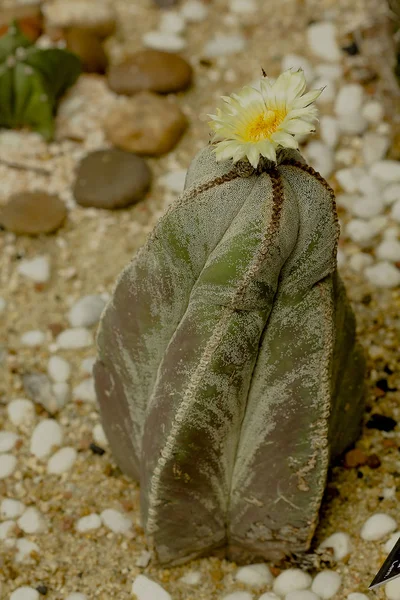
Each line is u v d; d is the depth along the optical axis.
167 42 1.21
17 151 1.15
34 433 1.03
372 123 1.16
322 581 0.96
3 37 1.14
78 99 1.18
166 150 1.14
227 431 0.92
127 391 0.95
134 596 0.97
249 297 0.89
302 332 0.90
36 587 0.98
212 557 0.98
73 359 1.06
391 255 1.09
